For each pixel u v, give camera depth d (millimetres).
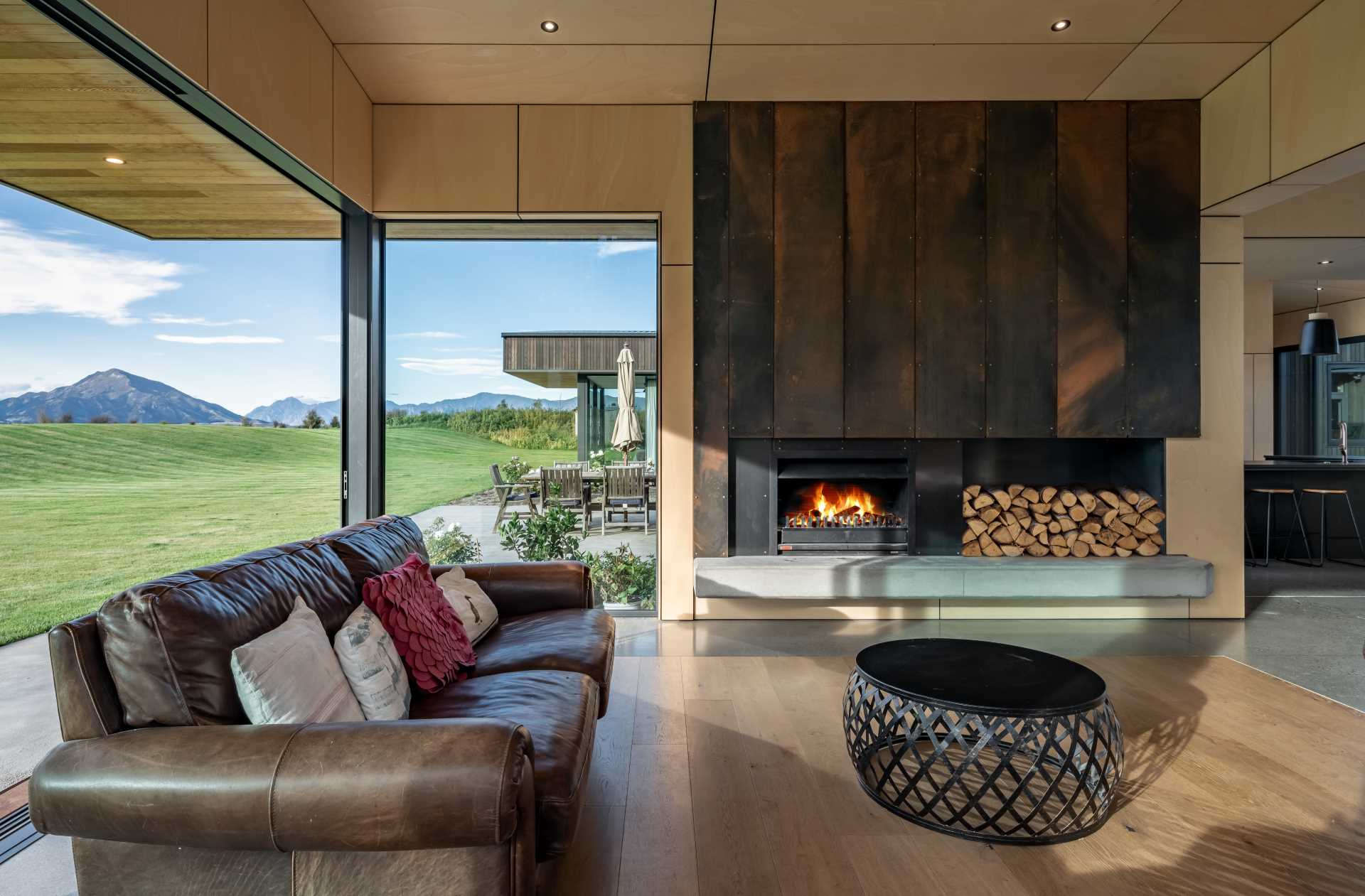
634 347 4465
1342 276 7059
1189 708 2875
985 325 4184
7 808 2137
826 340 4184
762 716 2848
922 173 4172
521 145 4184
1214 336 4215
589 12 3291
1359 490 6309
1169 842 1943
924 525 4316
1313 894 1716
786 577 4020
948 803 2016
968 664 2273
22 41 2166
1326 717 2789
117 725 1372
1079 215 4184
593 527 4492
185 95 2531
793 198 4172
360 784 1217
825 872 1820
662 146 4199
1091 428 4199
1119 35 3514
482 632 2549
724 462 4215
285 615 1745
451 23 3377
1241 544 4238
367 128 4059
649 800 2184
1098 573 4020
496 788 1218
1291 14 3357
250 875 1329
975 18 3355
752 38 3525
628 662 3521
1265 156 3697
